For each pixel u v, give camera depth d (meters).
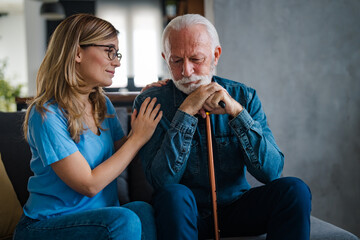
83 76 1.41
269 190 1.37
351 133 2.65
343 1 2.62
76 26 1.38
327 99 2.63
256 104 1.62
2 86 7.68
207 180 1.53
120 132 1.61
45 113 1.30
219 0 2.55
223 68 2.56
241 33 2.57
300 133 2.62
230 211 1.53
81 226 1.21
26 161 1.73
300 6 2.60
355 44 2.63
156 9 6.49
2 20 9.62
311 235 1.39
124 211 1.22
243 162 1.56
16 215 1.62
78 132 1.33
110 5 6.45
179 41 1.47
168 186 1.32
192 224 1.25
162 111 1.58
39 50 6.48
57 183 1.33
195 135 1.54
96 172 1.30
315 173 2.65
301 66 2.61
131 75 6.46
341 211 2.67
